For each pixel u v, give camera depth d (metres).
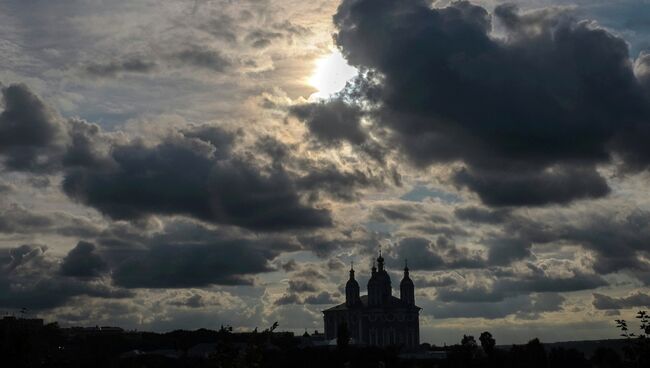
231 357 52.47
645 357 48.81
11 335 119.31
